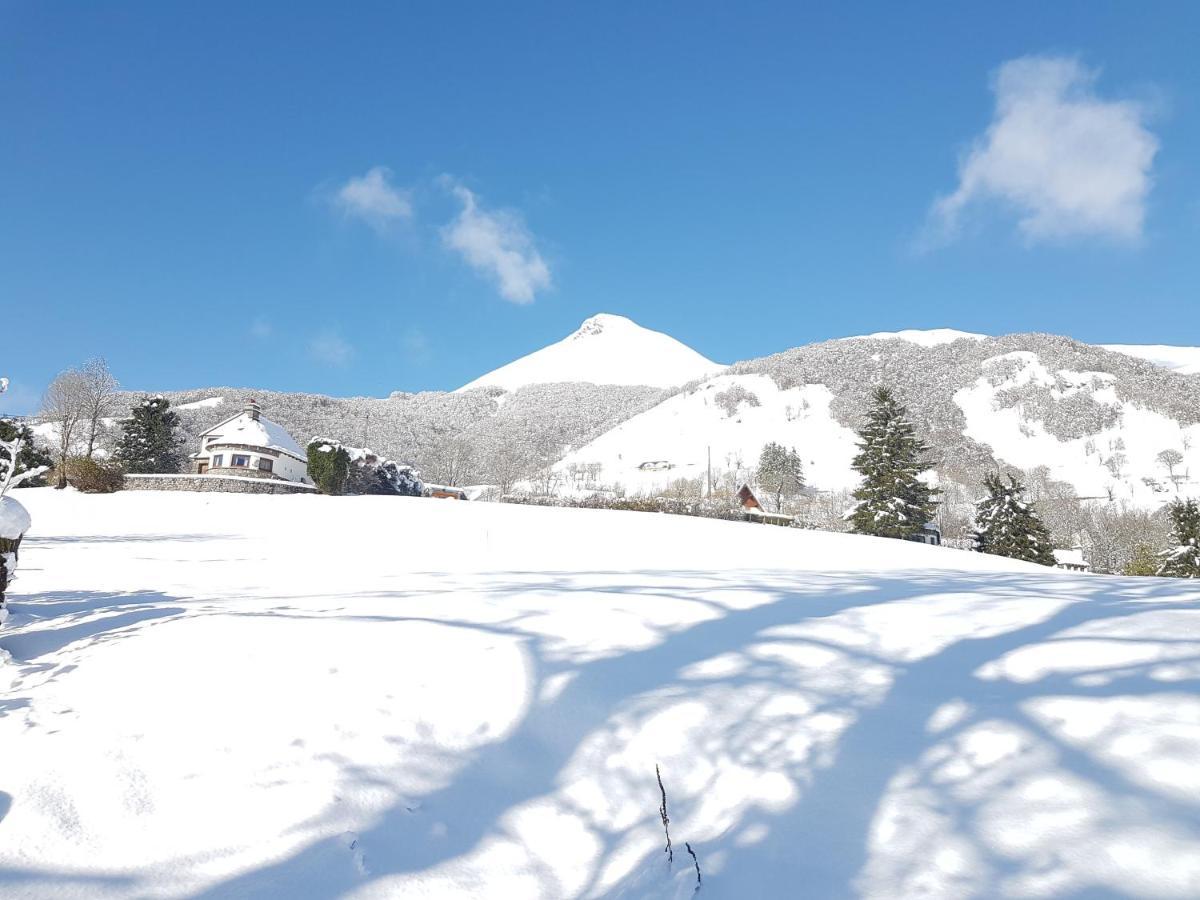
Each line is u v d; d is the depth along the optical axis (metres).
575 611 5.66
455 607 5.98
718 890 2.76
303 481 52.97
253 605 6.55
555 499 55.56
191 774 3.56
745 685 4.21
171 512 26.94
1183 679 3.62
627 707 4.11
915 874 2.65
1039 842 2.69
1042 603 5.32
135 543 17.47
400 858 3.10
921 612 5.27
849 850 2.85
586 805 3.43
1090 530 80.19
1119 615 4.80
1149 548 59.81
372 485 54.44
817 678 4.24
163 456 58.69
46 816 3.22
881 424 48.78
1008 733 3.41
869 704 3.88
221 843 3.13
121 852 3.06
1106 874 2.48
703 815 3.27
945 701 3.81
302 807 3.36
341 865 3.03
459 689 4.38
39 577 10.26
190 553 15.31
